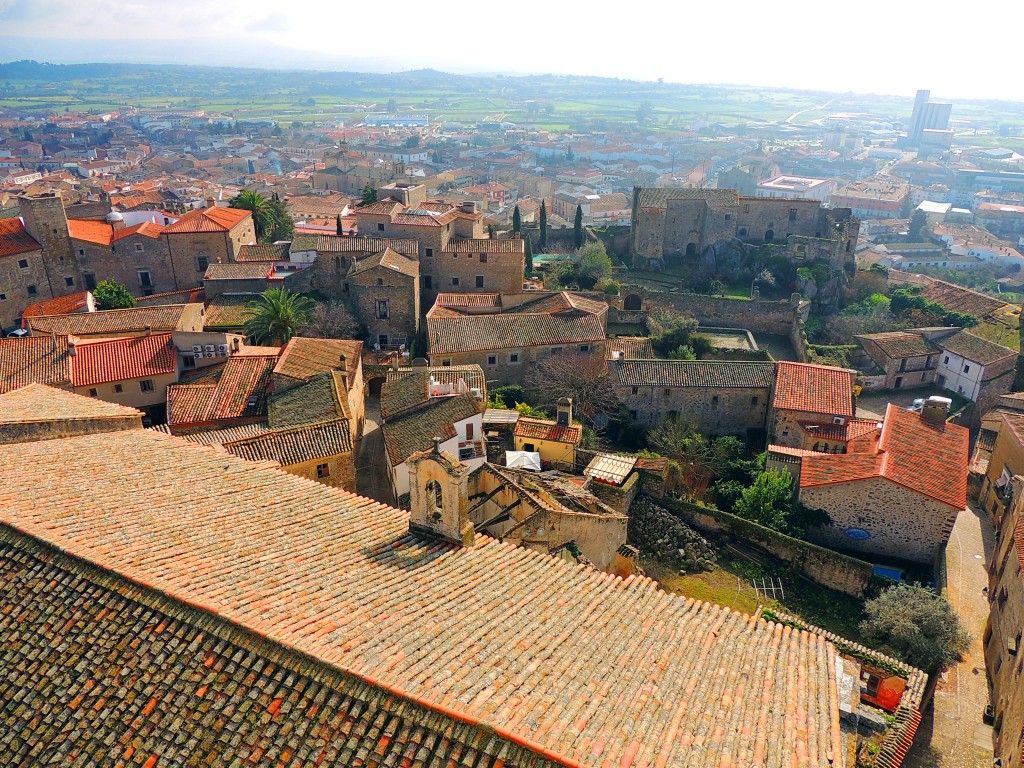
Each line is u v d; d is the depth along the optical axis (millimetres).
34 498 21625
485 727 13297
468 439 48938
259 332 68562
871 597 43812
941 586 42406
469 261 88625
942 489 46188
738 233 111938
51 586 17750
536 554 22594
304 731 13945
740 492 53156
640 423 66750
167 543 19812
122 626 16547
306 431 42938
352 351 59375
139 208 122250
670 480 51844
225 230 90062
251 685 14883
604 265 102188
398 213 92688
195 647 15750
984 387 79312
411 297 77562
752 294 101625
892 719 27250
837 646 32188
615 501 46938
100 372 54125
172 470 25922
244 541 20703
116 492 23156
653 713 15422
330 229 111125
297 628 16156
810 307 99938
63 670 16016
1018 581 36500
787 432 61469
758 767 14094
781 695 17156
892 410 55031
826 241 103500
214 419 49812
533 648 17141
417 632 16797
